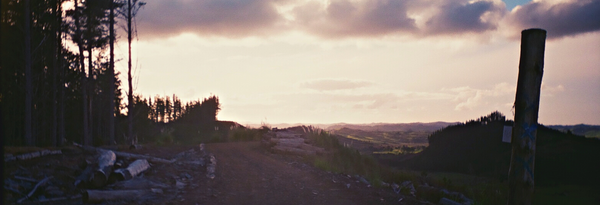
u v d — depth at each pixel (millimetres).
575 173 21422
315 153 19484
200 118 91938
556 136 29094
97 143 24406
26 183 8148
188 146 23344
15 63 24406
